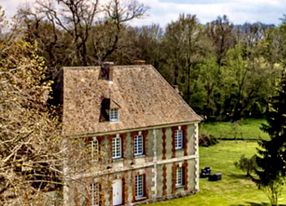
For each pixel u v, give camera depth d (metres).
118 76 44.28
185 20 80.25
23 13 39.91
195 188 46.56
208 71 83.12
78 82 41.81
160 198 44.19
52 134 19.31
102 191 40.03
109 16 58.81
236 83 85.94
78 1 56.53
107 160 40.31
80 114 39.69
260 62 86.06
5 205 15.27
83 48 58.00
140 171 42.78
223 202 43.47
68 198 33.59
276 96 41.12
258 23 99.06
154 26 82.25
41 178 20.97
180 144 45.59
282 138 40.41
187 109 46.16
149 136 43.16
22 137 16.53
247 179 51.28
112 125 40.69
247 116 87.94
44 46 56.00
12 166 15.45
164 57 80.44
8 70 17.72
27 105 20.56
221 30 90.94
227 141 73.75
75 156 25.97
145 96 44.50
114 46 59.47
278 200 44.09
